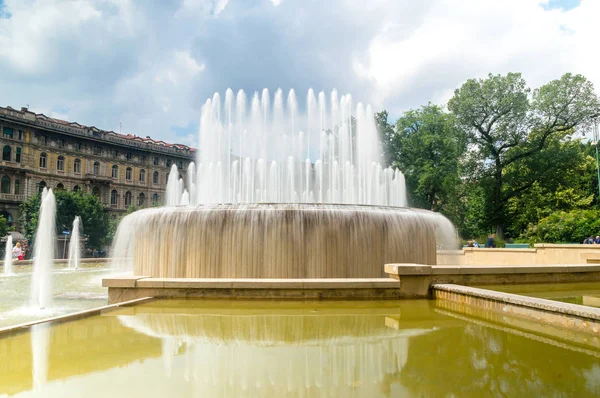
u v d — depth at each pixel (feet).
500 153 119.75
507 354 11.85
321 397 8.68
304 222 27.61
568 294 22.49
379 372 10.32
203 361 11.28
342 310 18.80
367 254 28.17
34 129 169.17
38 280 33.45
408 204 120.16
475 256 60.85
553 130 112.98
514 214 118.93
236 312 18.30
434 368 10.60
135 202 205.98
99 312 18.21
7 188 161.89
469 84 115.75
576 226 71.15
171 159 223.30
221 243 27.86
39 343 13.08
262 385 9.41
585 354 11.75
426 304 20.35
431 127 122.31
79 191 165.58
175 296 21.44
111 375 10.13
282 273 27.17
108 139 195.21
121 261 45.78
